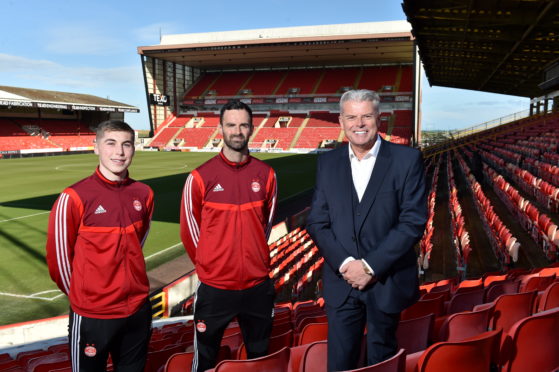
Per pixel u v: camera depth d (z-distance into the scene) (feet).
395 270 6.54
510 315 8.87
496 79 118.93
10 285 30.30
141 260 8.01
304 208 58.65
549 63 85.97
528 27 58.49
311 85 184.96
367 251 6.58
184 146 177.78
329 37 149.59
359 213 6.63
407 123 162.91
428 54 86.12
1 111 155.43
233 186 8.07
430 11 55.77
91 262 7.47
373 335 6.59
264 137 171.83
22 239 41.83
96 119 185.16
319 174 7.16
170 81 192.54
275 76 197.36
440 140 151.74
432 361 5.57
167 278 32.37
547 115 116.47
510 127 123.13
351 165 6.91
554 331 6.75
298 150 160.56
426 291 15.60
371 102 6.42
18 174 95.09
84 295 7.52
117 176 7.67
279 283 31.17
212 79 205.67
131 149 7.64
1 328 22.02
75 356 7.75
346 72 188.34
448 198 50.57
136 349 8.09
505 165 55.72
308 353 7.08
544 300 9.09
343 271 6.40
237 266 8.07
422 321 7.90
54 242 7.35
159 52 172.04
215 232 8.09
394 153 6.66
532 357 6.65
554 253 23.26
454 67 100.17
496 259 27.32
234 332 13.21
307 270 35.58
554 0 45.80
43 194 68.64
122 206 7.66
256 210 8.20
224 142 8.08
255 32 177.17
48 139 161.58
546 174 42.65
